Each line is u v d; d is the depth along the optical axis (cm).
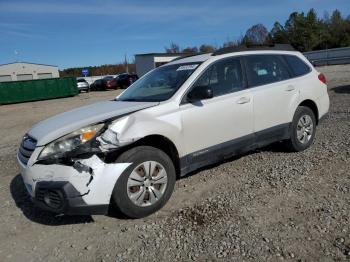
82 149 376
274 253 323
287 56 602
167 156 429
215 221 388
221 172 532
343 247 322
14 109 2511
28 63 6038
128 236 377
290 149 596
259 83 539
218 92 489
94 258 345
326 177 479
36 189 380
